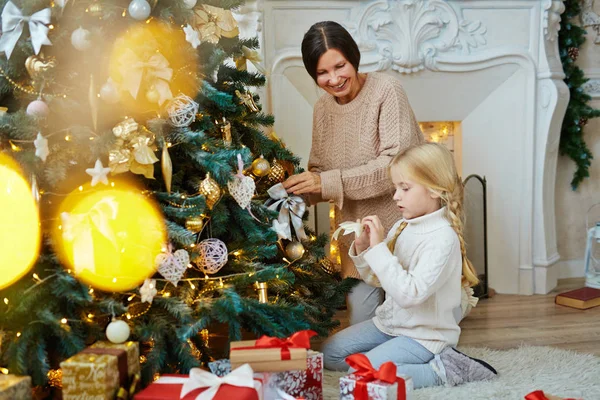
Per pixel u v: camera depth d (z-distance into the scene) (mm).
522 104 2953
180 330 1496
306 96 2834
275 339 1390
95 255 1473
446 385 1694
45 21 1407
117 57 1462
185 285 1662
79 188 1502
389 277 1655
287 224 1846
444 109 3029
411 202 1730
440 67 2891
